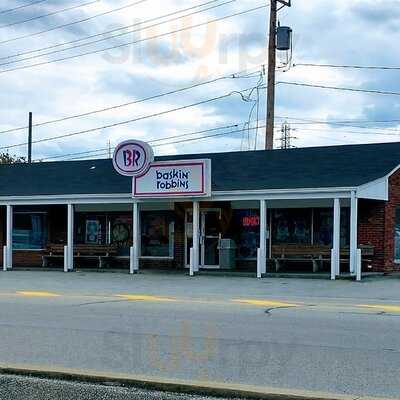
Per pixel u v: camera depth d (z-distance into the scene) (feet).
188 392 21.59
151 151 76.33
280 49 94.63
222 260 79.97
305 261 75.46
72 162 99.81
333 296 53.21
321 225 77.20
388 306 45.29
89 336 32.71
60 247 87.56
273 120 93.04
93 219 89.45
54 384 22.54
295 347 29.58
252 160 84.07
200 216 82.89
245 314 40.47
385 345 30.01
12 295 53.11
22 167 100.73
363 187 67.31
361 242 73.77
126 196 77.92
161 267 84.99
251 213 81.15
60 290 58.23
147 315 40.09
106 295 53.42
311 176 73.92
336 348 29.32
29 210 93.09
